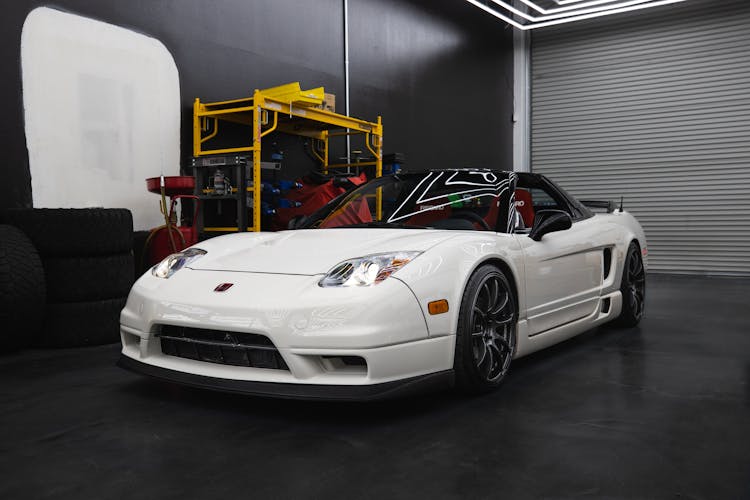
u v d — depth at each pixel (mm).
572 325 2787
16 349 2900
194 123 4559
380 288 1786
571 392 2176
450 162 8102
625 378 2387
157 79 4355
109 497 1318
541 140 9664
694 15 8484
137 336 2084
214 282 1976
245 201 4348
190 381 1880
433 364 1890
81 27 3871
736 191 8258
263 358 1828
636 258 3604
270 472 1451
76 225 3004
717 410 1959
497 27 9219
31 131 3621
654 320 3967
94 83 3951
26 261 2795
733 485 1379
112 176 4066
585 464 1499
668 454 1568
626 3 8188
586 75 9266
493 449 1602
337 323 1721
